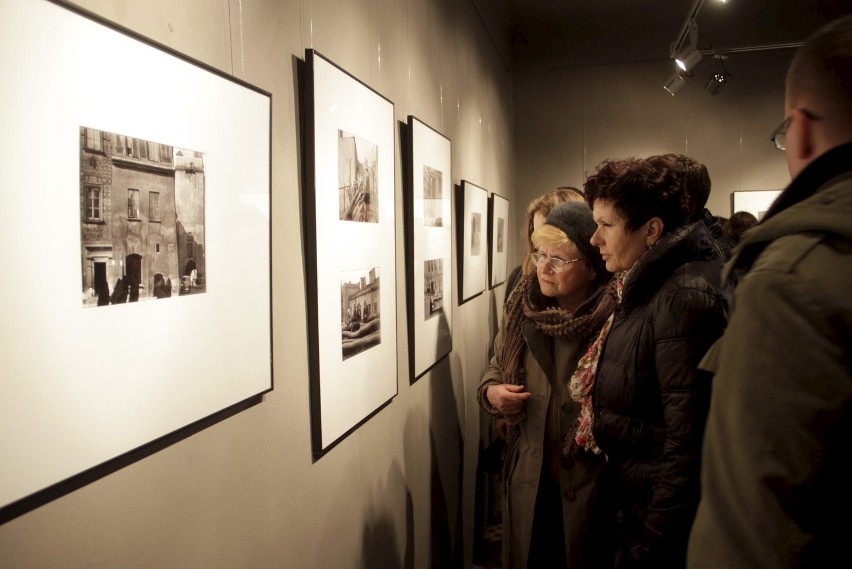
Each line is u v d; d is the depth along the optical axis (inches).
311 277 48.4
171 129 31.4
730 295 48.6
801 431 21.3
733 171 194.9
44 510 25.4
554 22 204.5
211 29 36.2
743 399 23.0
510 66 197.9
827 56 24.6
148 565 31.4
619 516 57.2
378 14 67.1
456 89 109.1
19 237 23.4
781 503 21.6
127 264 28.6
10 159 23.0
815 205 23.3
